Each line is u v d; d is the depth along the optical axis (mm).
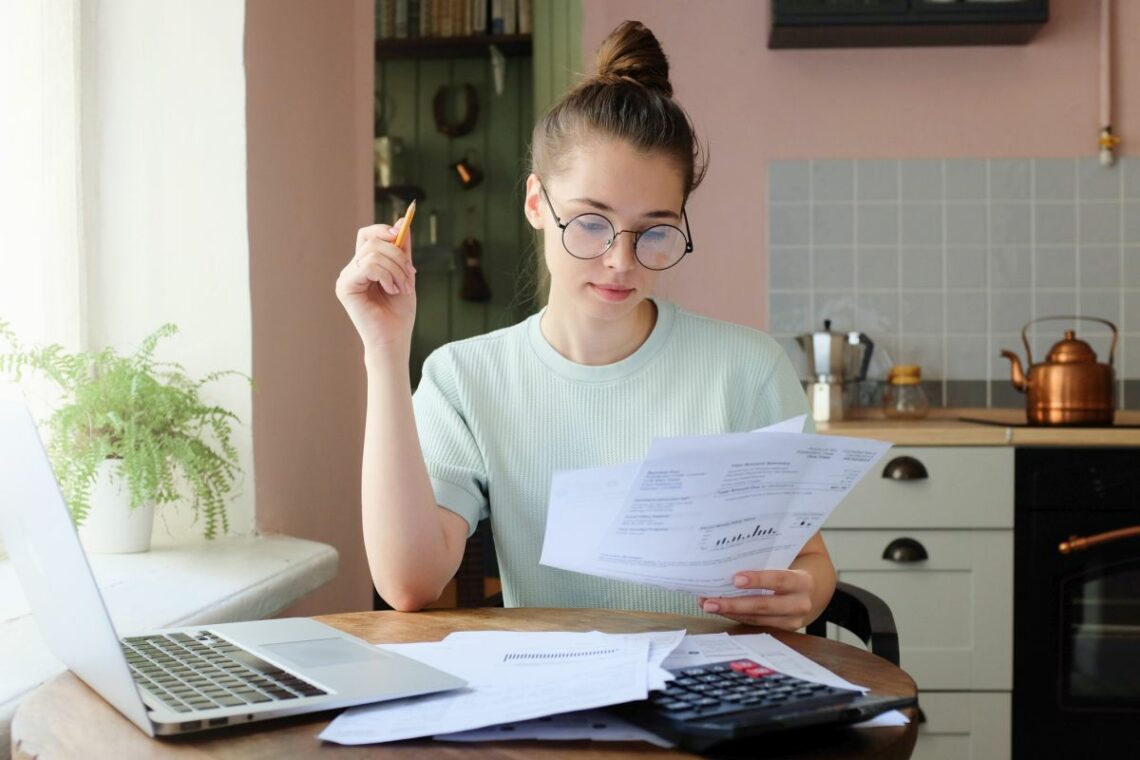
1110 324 3137
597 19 3377
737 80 3344
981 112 3311
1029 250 3312
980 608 2709
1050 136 3303
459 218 4555
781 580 1122
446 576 1296
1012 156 3312
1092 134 3299
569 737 802
